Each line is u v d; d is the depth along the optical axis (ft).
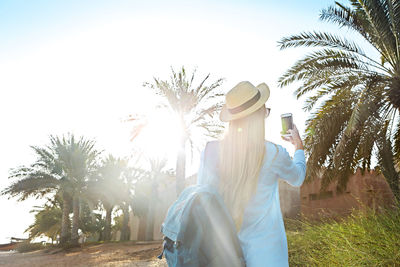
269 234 4.48
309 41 35.73
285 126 5.90
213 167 4.81
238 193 4.52
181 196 4.57
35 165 81.00
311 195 46.88
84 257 49.44
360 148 33.53
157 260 35.86
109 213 102.27
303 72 34.91
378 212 16.05
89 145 85.81
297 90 36.09
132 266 33.37
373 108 30.07
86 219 119.44
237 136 4.79
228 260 3.98
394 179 29.22
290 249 18.01
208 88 53.36
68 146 84.99
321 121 32.86
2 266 45.65
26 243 107.65
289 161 4.85
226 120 5.11
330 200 42.88
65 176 82.99
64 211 86.63
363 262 11.94
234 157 4.66
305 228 19.69
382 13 32.30
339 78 34.58
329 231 15.84
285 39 35.96
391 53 33.71
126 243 67.56
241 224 4.58
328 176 35.68
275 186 4.86
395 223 13.65
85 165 84.89
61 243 82.94
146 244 60.70
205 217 4.05
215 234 4.03
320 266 14.05
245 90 4.86
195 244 3.92
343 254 13.19
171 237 4.11
